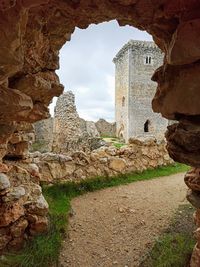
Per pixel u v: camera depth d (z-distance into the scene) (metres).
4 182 5.98
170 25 3.77
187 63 3.54
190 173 5.24
